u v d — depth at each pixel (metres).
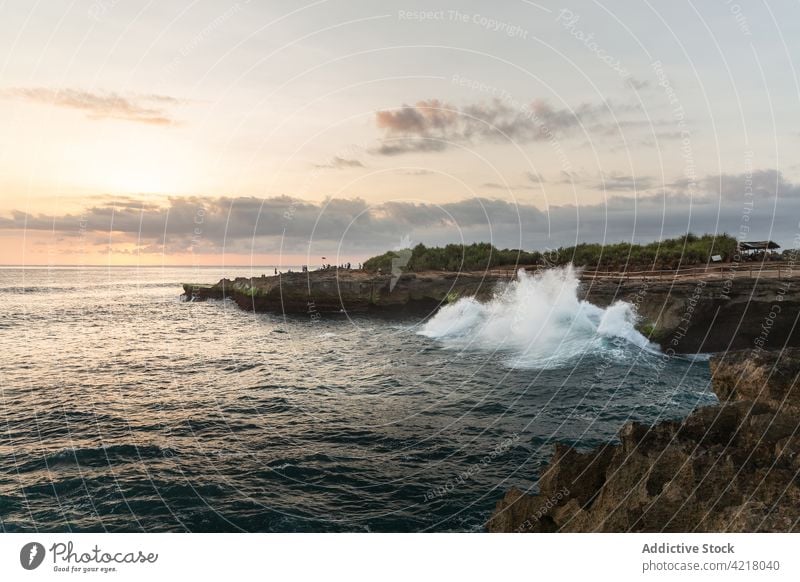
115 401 23.34
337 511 13.77
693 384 25.59
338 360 31.08
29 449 18.20
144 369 29.08
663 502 8.86
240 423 20.44
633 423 10.71
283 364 30.00
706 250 37.84
